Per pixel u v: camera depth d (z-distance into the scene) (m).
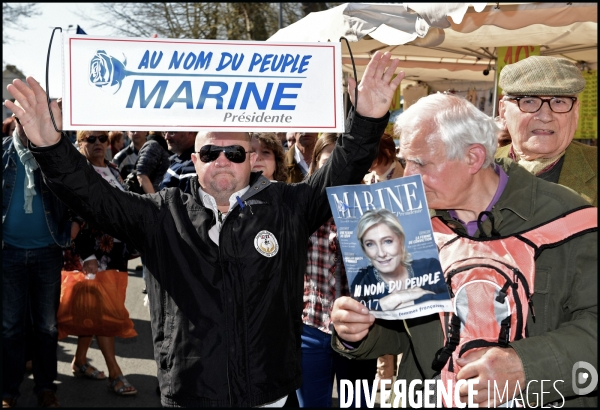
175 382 2.21
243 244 2.24
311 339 3.25
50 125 2.04
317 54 2.15
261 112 2.11
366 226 1.89
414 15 2.88
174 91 2.06
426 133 1.90
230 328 2.20
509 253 1.85
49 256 4.27
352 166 2.27
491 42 5.35
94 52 2.02
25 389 4.80
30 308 4.46
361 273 1.91
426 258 1.85
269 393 2.23
